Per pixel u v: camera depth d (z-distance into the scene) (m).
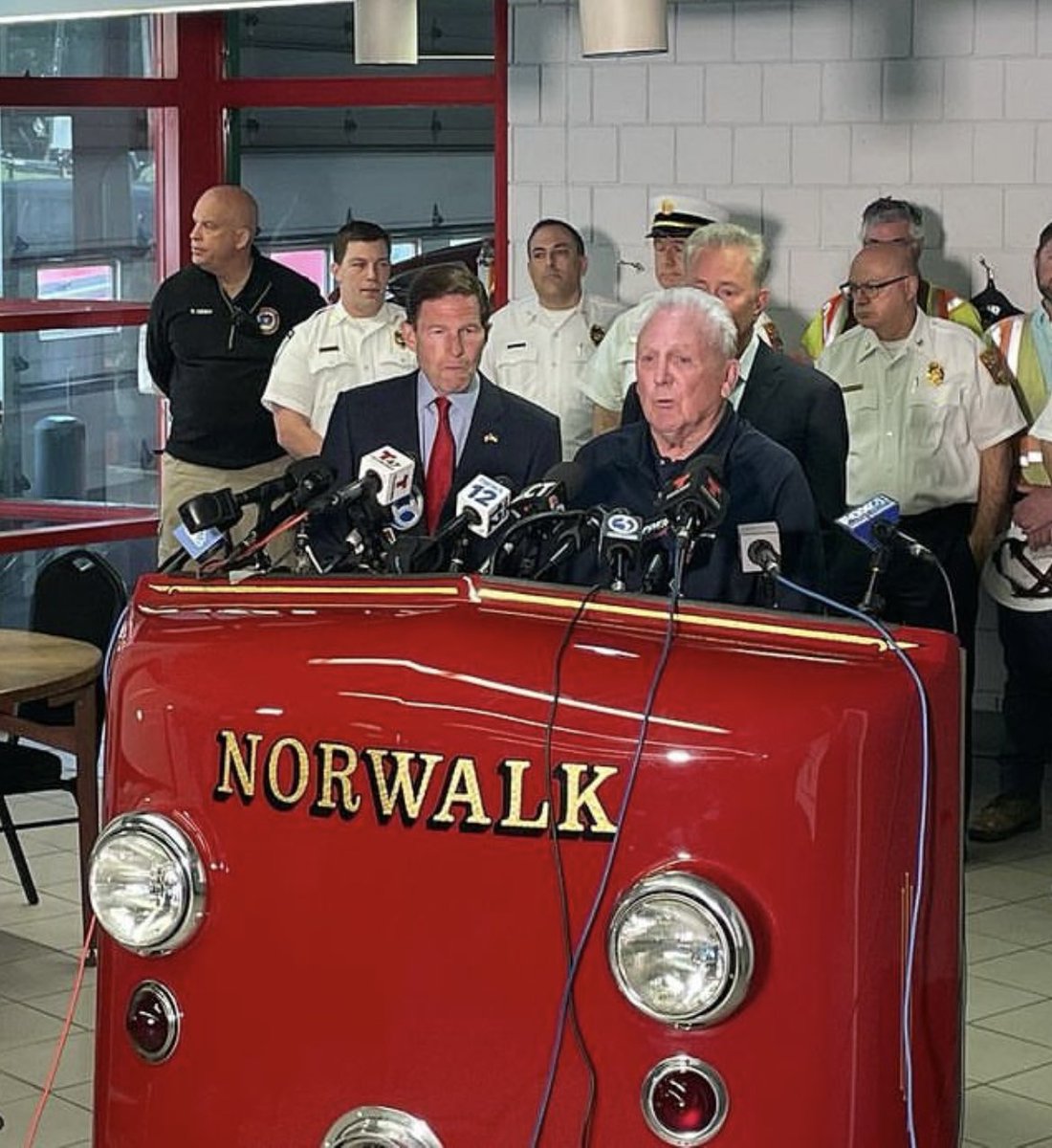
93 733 5.45
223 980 3.06
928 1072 3.01
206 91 8.12
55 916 6.01
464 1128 2.94
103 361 7.95
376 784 2.95
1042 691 6.72
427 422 4.52
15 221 7.75
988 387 6.45
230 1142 3.06
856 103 7.69
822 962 2.82
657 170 7.96
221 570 3.40
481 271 8.22
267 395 7.03
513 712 2.90
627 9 5.08
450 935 2.93
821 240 7.79
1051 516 6.48
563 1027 2.88
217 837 3.05
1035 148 7.50
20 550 7.76
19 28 7.73
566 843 2.87
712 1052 2.83
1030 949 5.73
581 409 7.39
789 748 2.82
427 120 8.19
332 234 8.29
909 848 2.90
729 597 3.63
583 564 3.51
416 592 3.10
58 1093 4.66
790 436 4.90
